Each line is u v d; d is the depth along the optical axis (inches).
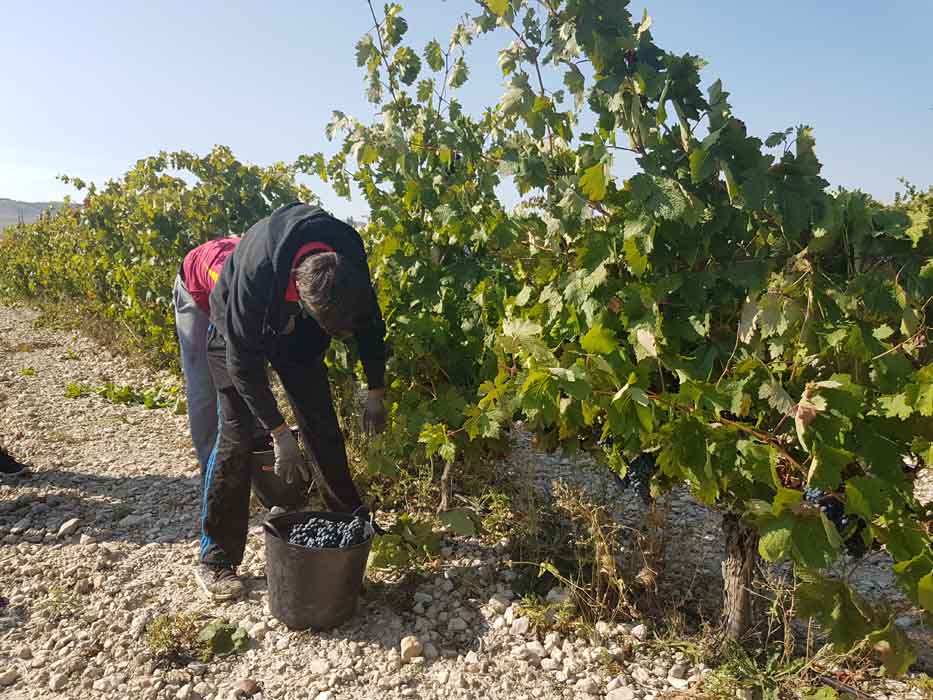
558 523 150.0
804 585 85.4
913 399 80.7
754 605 122.1
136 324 339.0
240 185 308.2
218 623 121.8
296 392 129.2
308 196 314.8
